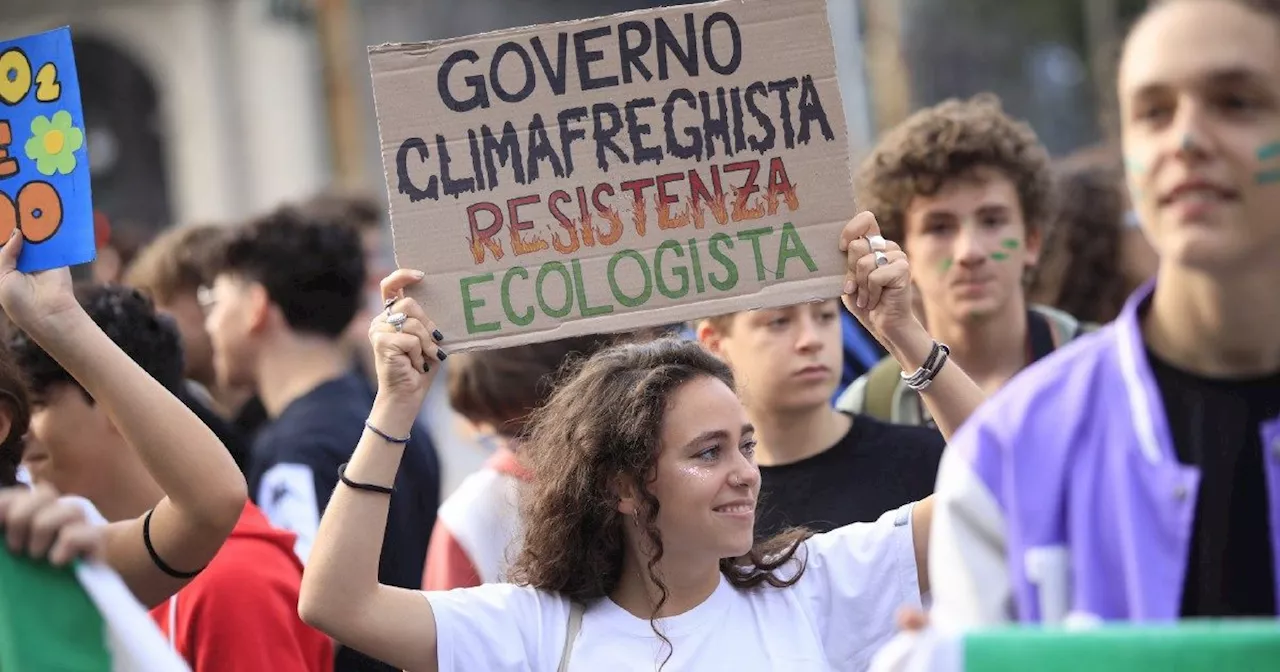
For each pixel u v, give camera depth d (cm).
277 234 1270
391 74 824
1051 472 588
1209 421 587
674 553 813
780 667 806
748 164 826
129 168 4556
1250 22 550
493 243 822
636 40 827
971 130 1127
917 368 823
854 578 841
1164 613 567
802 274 823
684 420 810
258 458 1191
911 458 1001
